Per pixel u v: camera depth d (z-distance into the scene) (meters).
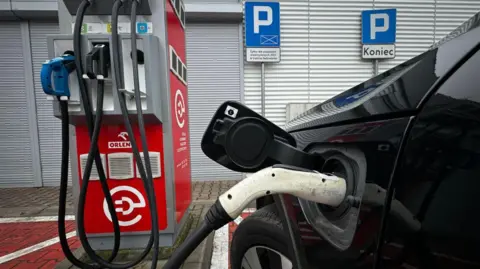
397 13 5.64
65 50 1.69
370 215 0.69
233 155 0.87
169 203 2.08
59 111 1.69
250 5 5.00
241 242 1.35
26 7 4.88
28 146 5.39
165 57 1.96
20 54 5.26
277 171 0.72
